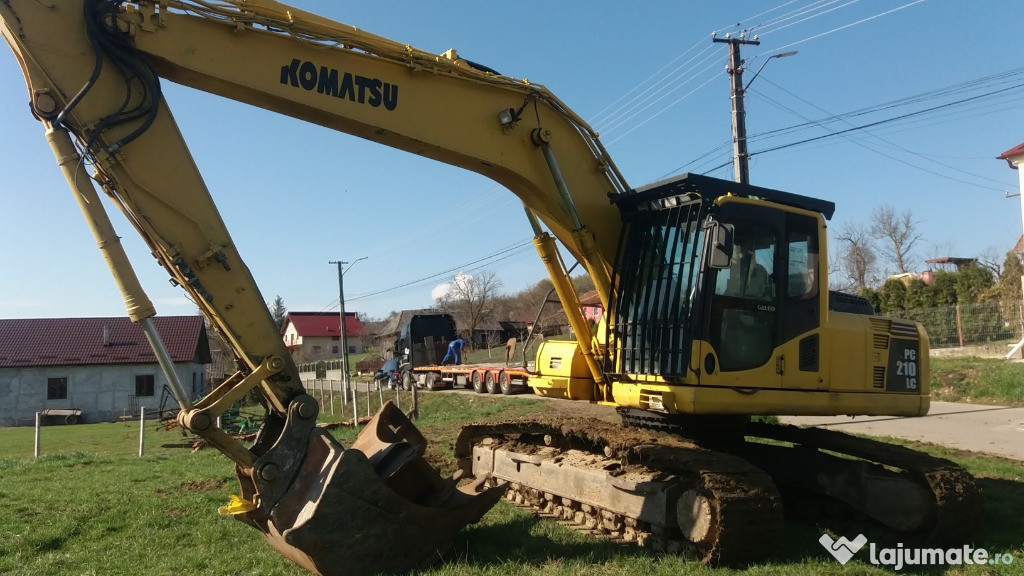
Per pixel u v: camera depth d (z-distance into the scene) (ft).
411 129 19.22
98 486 31.09
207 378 153.48
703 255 18.56
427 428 46.50
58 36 15.19
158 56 15.92
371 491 16.14
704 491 17.16
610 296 21.71
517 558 17.92
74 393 127.54
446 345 106.11
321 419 78.13
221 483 30.86
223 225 16.39
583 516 21.35
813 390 20.47
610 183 22.77
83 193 15.23
